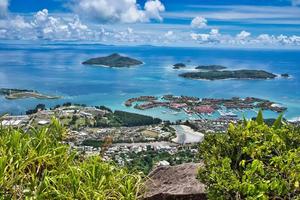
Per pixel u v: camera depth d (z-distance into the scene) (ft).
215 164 9.82
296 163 9.22
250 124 10.62
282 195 8.93
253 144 9.85
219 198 9.15
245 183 8.76
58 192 9.50
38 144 10.89
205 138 10.84
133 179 11.10
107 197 9.93
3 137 11.16
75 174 10.12
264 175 9.18
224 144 10.39
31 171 10.54
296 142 10.34
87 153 12.08
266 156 9.81
